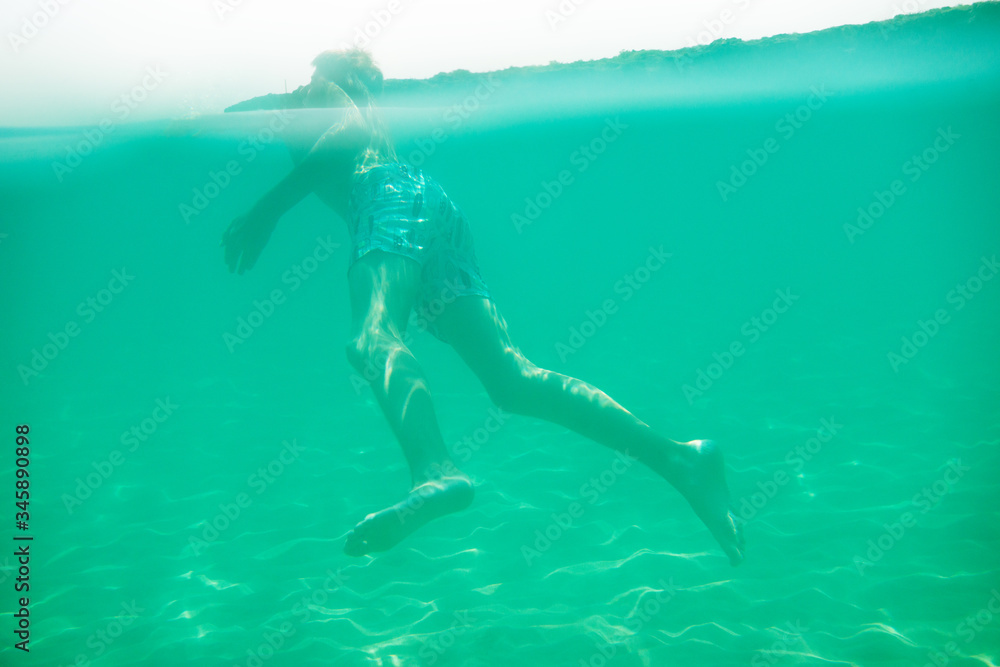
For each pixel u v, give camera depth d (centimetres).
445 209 234
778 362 766
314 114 256
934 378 663
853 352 785
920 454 489
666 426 585
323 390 767
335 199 252
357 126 244
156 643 318
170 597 359
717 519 221
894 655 282
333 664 296
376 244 211
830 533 389
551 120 1902
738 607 323
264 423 654
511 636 309
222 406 713
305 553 402
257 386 790
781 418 588
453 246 234
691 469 223
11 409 712
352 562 389
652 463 226
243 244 248
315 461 552
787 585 339
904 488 438
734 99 1747
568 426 225
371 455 561
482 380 229
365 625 326
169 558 402
